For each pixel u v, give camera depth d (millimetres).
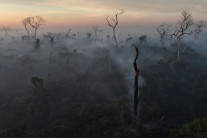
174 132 21156
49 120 27781
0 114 28406
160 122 27078
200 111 31484
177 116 29609
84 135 23359
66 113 28938
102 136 23250
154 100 34000
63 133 23203
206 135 18547
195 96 36188
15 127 22734
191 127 19906
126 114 27859
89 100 34500
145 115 28422
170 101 33906
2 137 20484
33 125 26422
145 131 23141
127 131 22766
